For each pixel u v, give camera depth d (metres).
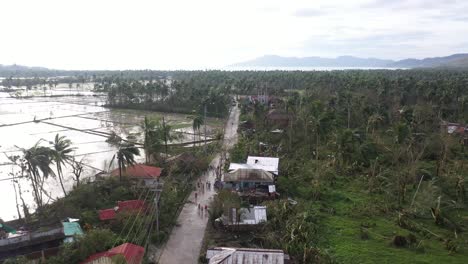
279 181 71.69
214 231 54.53
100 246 44.66
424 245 49.84
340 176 75.94
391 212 60.50
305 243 48.53
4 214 60.81
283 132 106.44
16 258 42.69
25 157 58.94
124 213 55.31
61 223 52.22
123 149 69.50
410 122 100.00
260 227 54.62
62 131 121.81
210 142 106.38
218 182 70.94
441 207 61.25
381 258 46.56
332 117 99.69
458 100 127.06
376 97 135.50
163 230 53.25
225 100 152.88
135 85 183.25
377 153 84.69
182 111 160.00
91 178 73.94
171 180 72.75
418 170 73.75
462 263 45.53
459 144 93.31
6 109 167.75
